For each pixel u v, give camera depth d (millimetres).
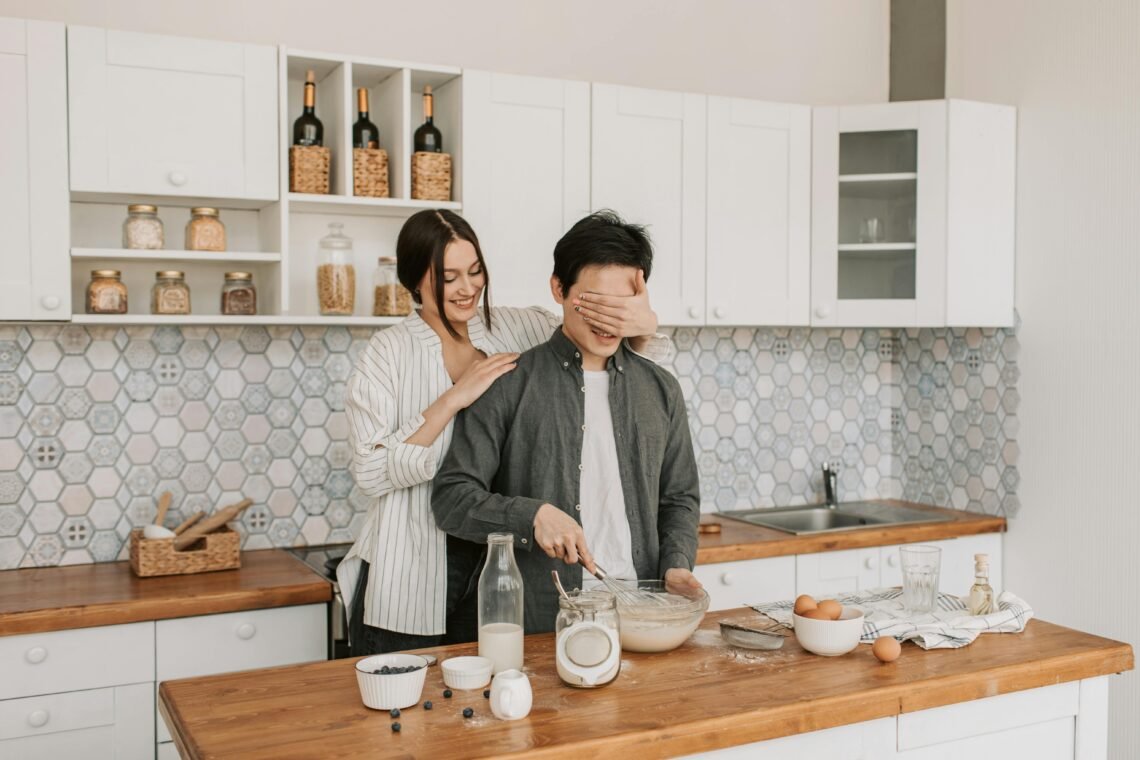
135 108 2686
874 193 3533
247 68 2803
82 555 3012
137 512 3070
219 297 3096
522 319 2604
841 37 4047
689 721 1571
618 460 2197
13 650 2432
